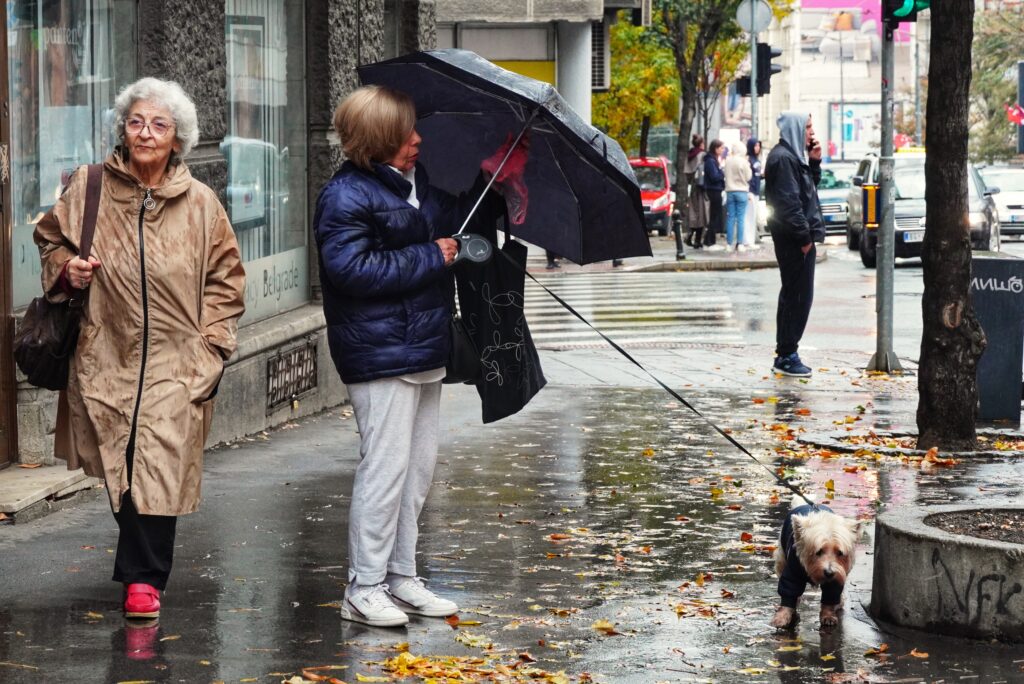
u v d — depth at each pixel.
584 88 30.69
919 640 6.42
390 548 6.39
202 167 10.21
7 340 8.30
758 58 32.34
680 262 30.08
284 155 12.31
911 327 19.80
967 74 10.62
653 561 7.61
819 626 6.57
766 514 8.79
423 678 5.60
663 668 5.88
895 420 12.47
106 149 9.74
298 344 11.91
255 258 11.70
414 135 6.30
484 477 9.77
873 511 8.99
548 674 5.68
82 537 7.64
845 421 12.27
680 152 41.47
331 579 7.07
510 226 6.79
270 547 7.68
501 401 6.54
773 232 15.08
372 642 6.08
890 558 6.66
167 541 6.31
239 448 10.52
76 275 6.02
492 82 6.23
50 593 6.62
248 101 11.55
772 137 112.25
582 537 8.11
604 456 10.62
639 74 47.81
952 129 10.69
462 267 6.52
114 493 6.10
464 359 6.43
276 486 9.25
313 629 6.24
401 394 6.30
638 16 36.47
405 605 6.57
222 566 7.27
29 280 8.81
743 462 10.49
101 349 6.15
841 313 21.48
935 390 10.99
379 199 6.20
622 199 6.67
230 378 10.62
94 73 9.55
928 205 10.91
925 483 9.93
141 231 6.14
